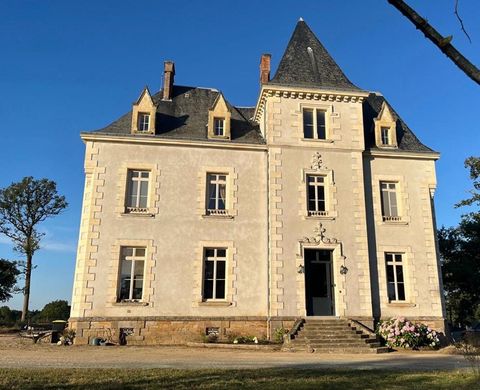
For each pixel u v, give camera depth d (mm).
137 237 20203
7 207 40531
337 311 20375
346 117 22875
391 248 21938
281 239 20703
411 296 21438
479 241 28859
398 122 25453
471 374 10336
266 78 26156
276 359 14312
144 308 19500
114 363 12469
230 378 9734
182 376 9914
